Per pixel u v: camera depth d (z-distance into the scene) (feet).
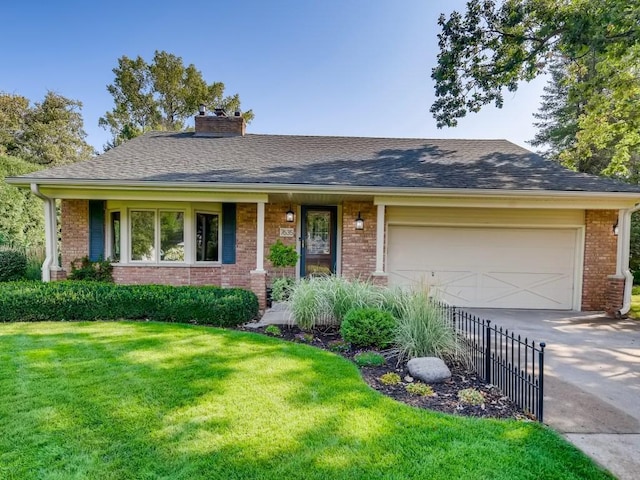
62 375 13.17
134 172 28.07
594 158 64.13
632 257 48.75
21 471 8.00
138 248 30.83
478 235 30.89
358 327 17.12
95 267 29.73
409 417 10.57
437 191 26.27
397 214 31.04
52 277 27.48
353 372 13.96
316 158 34.09
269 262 32.63
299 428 9.84
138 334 18.71
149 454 8.63
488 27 32.65
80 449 8.79
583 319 26.53
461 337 17.21
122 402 11.18
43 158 88.43
